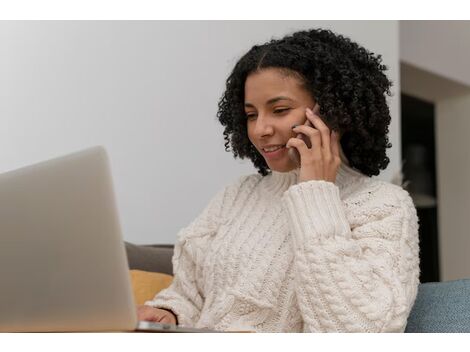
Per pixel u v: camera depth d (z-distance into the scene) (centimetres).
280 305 143
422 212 565
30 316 106
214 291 152
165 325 101
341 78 148
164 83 253
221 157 268
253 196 162
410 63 409
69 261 99
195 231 164
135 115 244
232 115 164
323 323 128
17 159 216
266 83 146
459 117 473
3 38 216
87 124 232
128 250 196
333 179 144
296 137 147
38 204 102
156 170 247
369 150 156
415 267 137
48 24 226
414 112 545
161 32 254
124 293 96
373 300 125
